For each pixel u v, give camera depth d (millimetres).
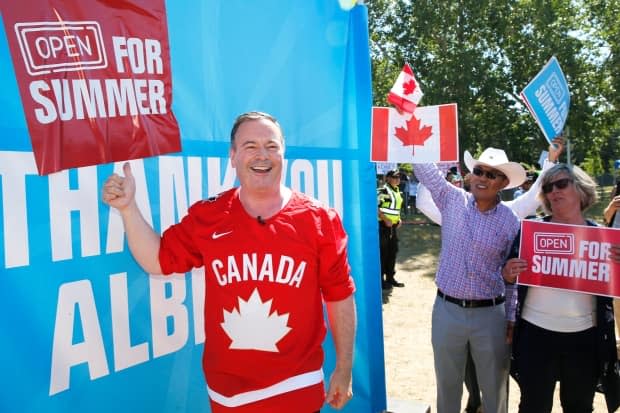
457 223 3314
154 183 2275
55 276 1898
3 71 1733
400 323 6840
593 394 2881
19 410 1786
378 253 3748
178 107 2361
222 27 2576
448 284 3307
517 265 2893
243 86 2699
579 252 2781
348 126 3473
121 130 1915
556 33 23203
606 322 2793
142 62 1983
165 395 2324
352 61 3490
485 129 24391
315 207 1917
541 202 3129
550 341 2859
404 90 3455
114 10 1899
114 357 2107
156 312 2283
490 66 23719
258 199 1858
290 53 2990
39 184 1844
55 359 1896
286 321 1838
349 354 2002
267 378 1847
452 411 3414
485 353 3240
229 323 1826
